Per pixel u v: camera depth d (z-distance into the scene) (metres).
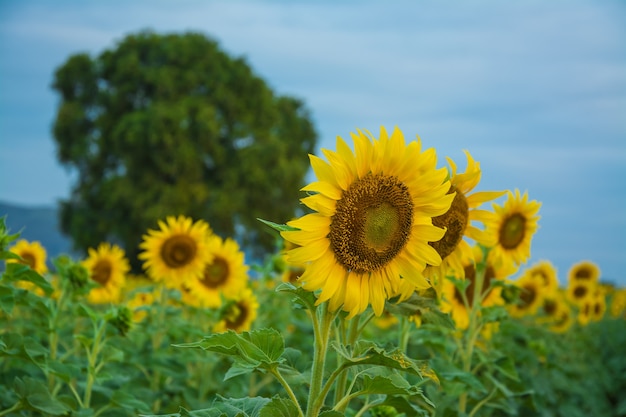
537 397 8.56
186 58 48.53
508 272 6.91
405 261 3.62
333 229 3.40
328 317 3.40
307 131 56.19
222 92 47.88
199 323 9.10
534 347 9.34
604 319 15.86
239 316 8.20
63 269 6.47
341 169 3.39
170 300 10.41
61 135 48.88
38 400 4.59
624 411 10.47
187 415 3.33
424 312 4.10
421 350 8.10
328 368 4.50
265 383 7.57
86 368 5.71
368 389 3.24
